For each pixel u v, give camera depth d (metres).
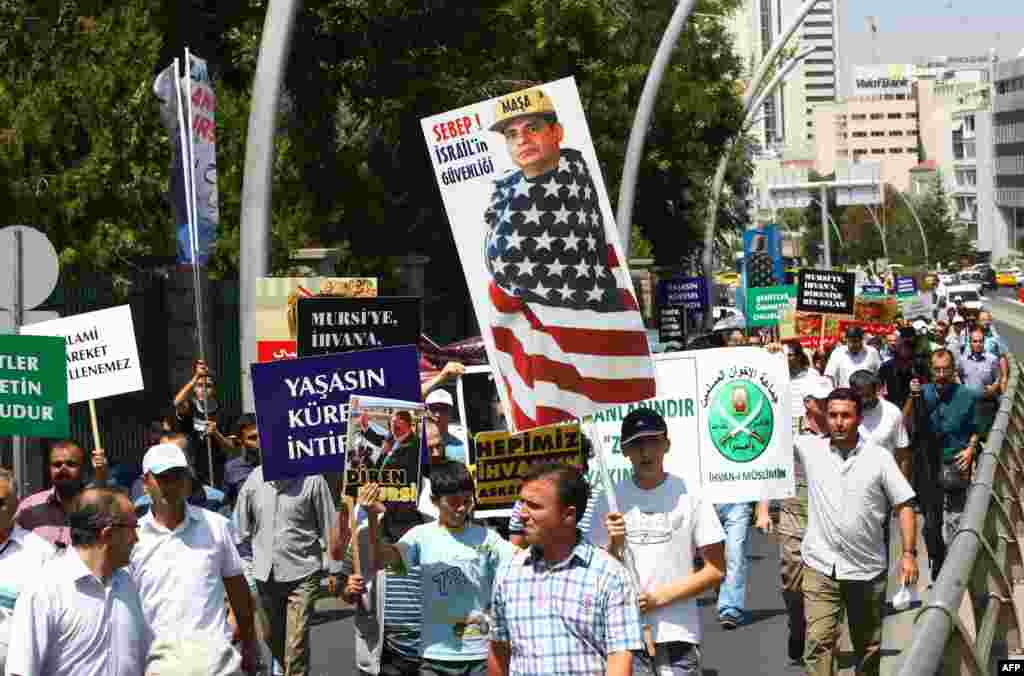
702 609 14.50
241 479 13.62
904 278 55.94
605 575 6.20
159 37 23.31
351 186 30.20
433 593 8.68
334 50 29.58
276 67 15.51
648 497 8.25
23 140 20.64
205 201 15.70
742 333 20.83
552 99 7.88
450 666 8.65
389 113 30.41
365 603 9.06
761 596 15.09
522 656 6.23
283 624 11.33
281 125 29.98
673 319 36.12
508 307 7.93
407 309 12.61
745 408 10.62
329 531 10.81
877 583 9.98
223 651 7.03
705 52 44.66
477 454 11.22
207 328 22.72
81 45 22.19
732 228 59.62
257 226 15.67
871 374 13.49
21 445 11.98
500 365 7.91
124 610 7.09
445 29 29.67
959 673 5.40
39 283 12.42
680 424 10.69
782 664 11.98
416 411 8.86
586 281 7.95
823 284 27.08
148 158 21.83
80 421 19.38
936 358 15.65
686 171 44.69
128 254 21.66
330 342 12.52
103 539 7.02
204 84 15.73
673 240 49.62
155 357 22.16
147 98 21.70
